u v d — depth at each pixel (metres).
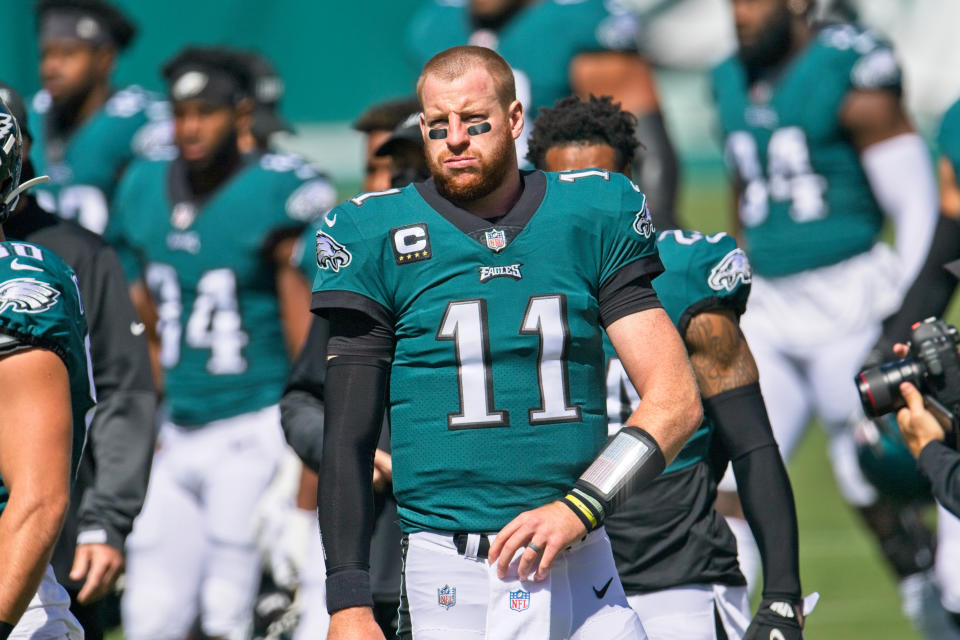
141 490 13.59
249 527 19.39
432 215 10.02
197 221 20.12
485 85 9.91
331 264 10.05
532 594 9.70
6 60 53.38
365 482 9.94
